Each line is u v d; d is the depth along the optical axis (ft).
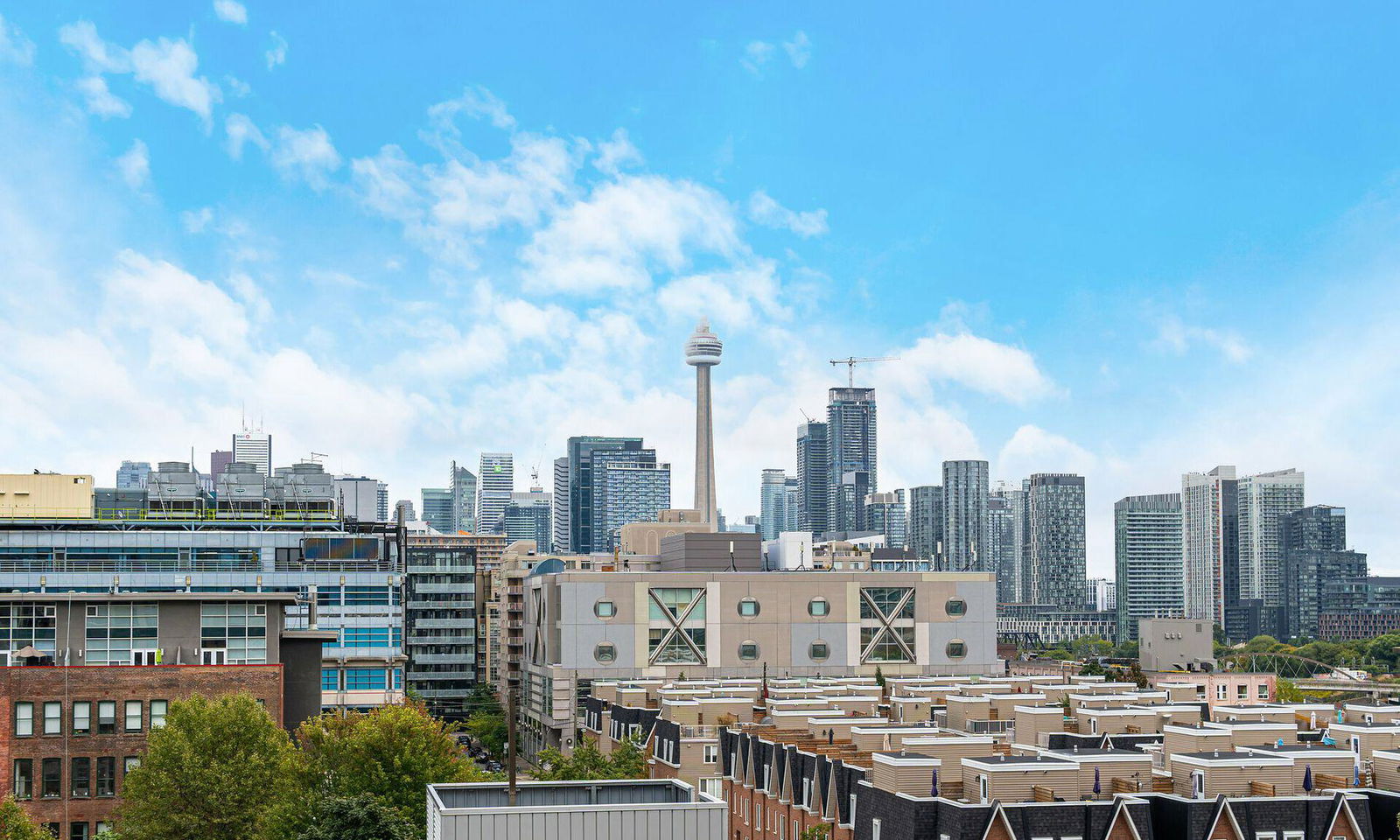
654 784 238.68
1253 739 387.96
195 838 380.17
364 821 351.46
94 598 467.11
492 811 205.46
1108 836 320.70
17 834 337.72
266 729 401.49
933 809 333.01
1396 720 490.90
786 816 438.81
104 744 424.87
